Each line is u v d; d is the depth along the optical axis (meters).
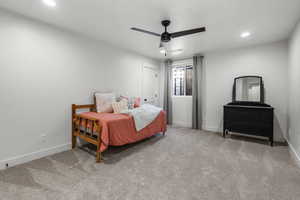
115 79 3.62
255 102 3.41
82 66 2.94
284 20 2.30
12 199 1.45
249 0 1.80
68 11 2.07
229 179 1.81
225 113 3.54
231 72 3.81
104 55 3.35
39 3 1.89
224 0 1.80
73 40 2.78
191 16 2.19
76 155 2.48
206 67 4.21
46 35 2.42
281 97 3.22
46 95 2.44
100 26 2.54
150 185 1.69
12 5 1.93
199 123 4.29
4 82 2.02
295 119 2.48
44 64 2.40
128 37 3.04
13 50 2.09
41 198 1.47
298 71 2.36
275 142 3.19
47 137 2.47
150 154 2.55
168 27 2.55
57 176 1.85
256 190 1.60
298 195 1.52
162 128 3.59
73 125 2.78
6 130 2.05
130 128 2.68
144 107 3.34
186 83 4.76
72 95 2.79
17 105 2.14
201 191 1.59
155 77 4.98
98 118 2.43
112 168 2.06
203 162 2.26
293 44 2.67
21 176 1.84
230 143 3.12
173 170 2.02
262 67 3.41
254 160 2.32
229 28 2.59
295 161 2.29
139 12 2.09
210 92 4.16
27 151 2.25
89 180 1.77
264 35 2.91
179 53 4.20
